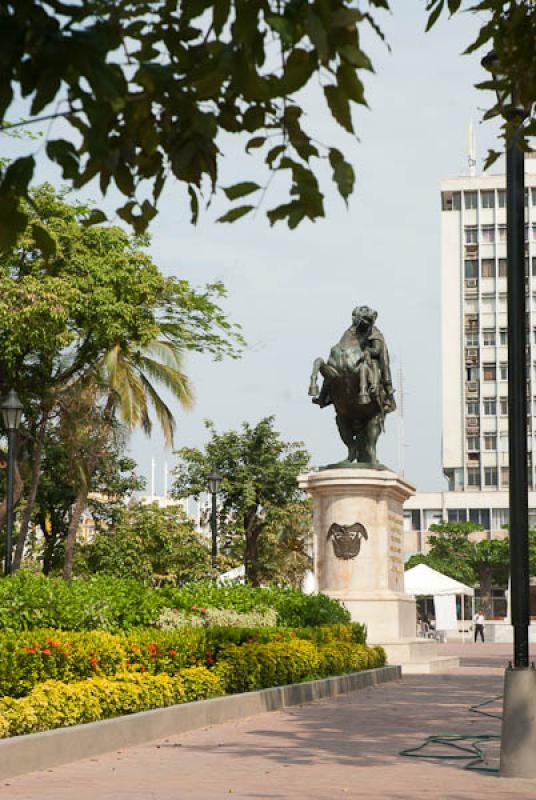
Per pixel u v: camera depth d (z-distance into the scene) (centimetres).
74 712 1224
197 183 445
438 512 11381
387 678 2381
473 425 11656
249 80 386
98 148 371
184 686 1543
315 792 973
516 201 1148
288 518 4722
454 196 11938
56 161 382
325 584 2709
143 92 411
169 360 3912
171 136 434
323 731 1450
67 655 1307
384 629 2667
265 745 1307
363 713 1686
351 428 2803
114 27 385
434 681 2403
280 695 1756
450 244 11850
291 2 382
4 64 357
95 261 3394
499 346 11675
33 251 3275
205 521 4928
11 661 1212
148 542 4422
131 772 1091
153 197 461
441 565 9425
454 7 601
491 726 1518
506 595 9525
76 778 1047
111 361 3609
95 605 1708
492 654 4034
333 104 387
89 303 3384
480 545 9631
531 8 620
